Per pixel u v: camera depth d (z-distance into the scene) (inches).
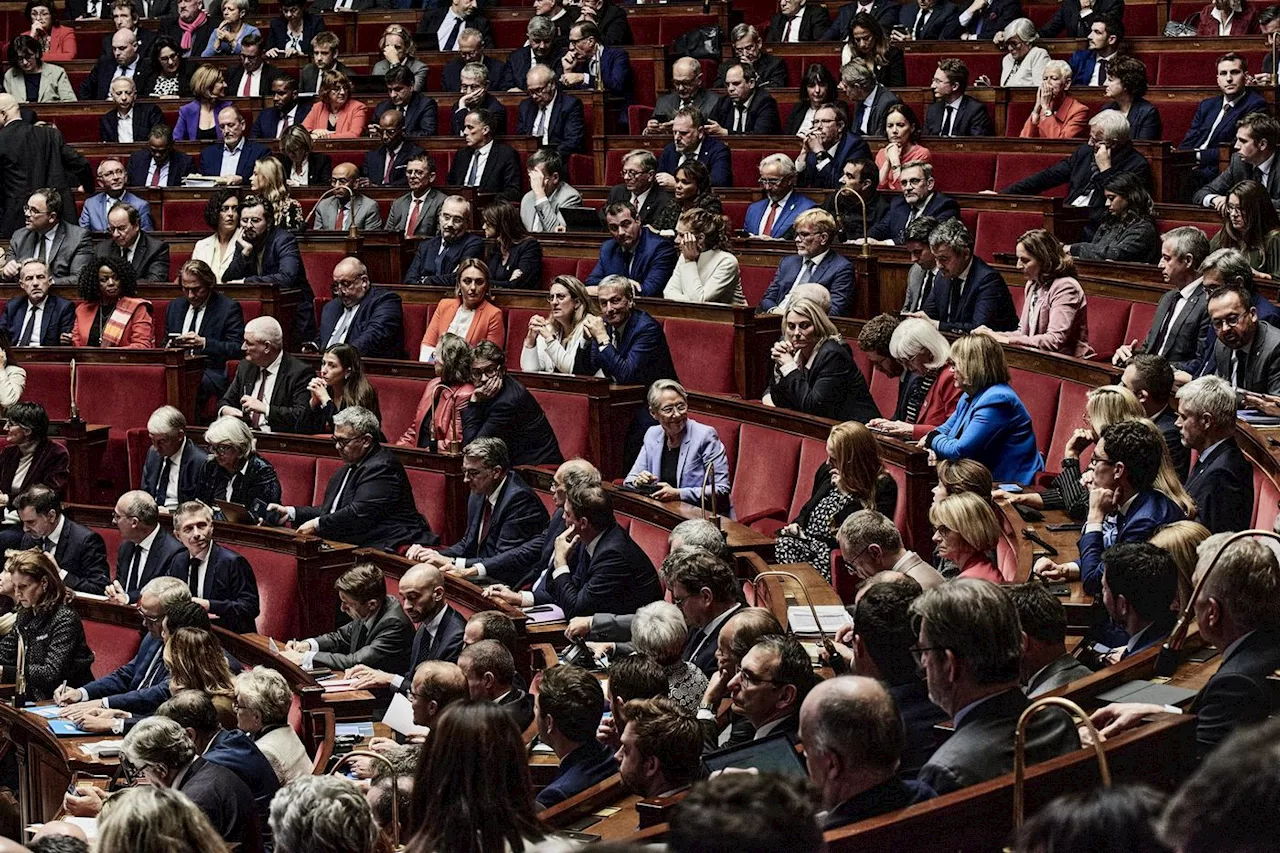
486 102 764.0
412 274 644.7
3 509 563.2
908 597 239.3
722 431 493.4
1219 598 208.5
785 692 252.5
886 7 800.3
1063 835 110.3
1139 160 608.1
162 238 697.6
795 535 406.6
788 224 625.9
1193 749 195.8
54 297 641.6
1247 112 636.1
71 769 400.2
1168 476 316.5
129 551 502.9
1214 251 481.4
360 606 437.4
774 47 791.7
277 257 653.9
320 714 401.1
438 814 204.5
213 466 544.4
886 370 465.4
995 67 747.4
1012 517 372.2
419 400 577.9
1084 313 492.4
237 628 483.5
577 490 411.8
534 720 347.9
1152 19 780.6
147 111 829.2
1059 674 237.0
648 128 737.0
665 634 305.9
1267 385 413.7
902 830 174.9
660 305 565.6
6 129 732.7
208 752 341.4
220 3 916.0
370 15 903.7
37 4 941.8
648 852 113.5
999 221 613.0
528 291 601.9
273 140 770.2
